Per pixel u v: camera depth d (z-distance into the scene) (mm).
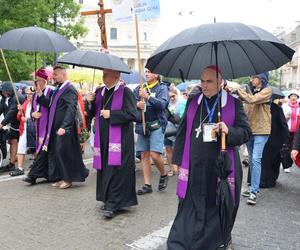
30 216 5781
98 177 6012
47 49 6918
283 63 3951
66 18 22672
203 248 3953
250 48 4086
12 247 4715
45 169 7668
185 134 4172
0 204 6324
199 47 4266
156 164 7168
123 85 5906
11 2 18094
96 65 5555
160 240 4938
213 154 3990
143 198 6801
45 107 7605
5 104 9445
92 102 6066
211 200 4023
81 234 5125
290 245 4910
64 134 7250
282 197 7172
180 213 4105
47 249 4668
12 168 9125
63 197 6785
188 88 9102
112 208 5750
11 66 21266
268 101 6633
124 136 5828
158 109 6930
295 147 6734
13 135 8984
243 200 6863
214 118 4027
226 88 4242
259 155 6680
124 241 4914
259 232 5324
